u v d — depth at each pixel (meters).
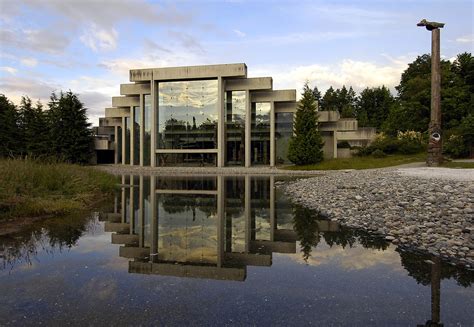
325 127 45.78
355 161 39.78
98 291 4.23
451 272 4.93
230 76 42.56
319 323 3.39
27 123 51.28
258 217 9.88
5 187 9.94
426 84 52.03
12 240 6.91
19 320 3.43
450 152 38.09
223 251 6.30
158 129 45.88
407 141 42.94
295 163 39.97
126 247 6.50
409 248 6.30
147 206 12.04
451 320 3.45
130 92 46.84
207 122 44.47
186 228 8.38
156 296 4.09
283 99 43.84
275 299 4.02
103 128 56.62
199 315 3.57
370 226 8.10
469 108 46.50
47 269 5.11
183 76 43.53
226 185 20.38
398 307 3.78
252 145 45.53
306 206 11.87
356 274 4.91
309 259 5.73
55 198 11.26
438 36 27.94
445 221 7.47
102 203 12.59
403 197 10.74
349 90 112.50
